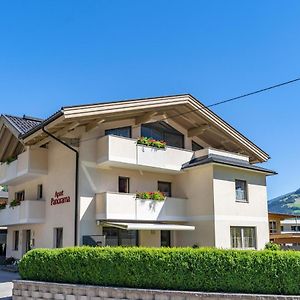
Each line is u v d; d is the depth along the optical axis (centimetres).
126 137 2203
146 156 2156
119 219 2005
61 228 2108
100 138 2086
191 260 1113
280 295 1031
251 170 2381
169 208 2225
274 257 1076
